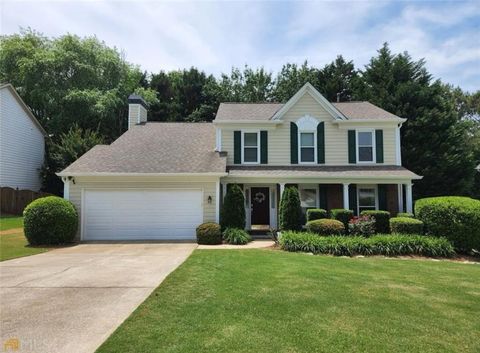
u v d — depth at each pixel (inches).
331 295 235.0
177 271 304.3
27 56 1200.2
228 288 248.1
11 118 916.0
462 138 967.0
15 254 424.5
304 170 645.9
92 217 580.7
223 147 674.2
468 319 194.7
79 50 1216.8
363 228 509.7
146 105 862.5
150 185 588.1
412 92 953.5
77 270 317.7
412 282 279.0
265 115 708.7
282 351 150.6
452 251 431.2
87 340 162.2
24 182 970.7
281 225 565.3
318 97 680.4
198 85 1539.1
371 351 152.5
